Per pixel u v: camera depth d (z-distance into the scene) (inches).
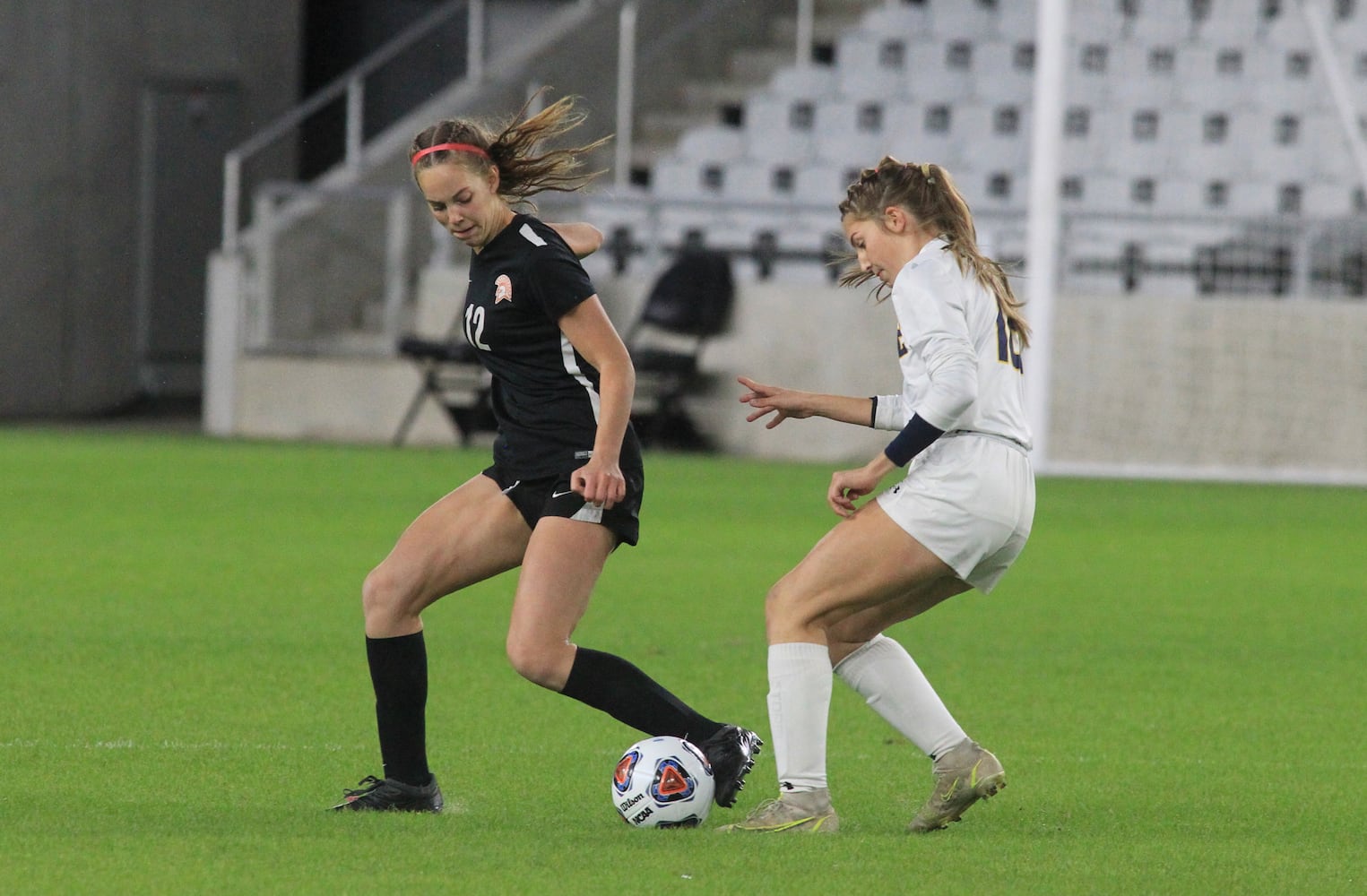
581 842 514.0
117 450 2220.7
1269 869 505.7
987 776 539.8
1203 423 2281.0
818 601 530.3
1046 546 1464.1
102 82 2908.5
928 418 510.6
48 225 2861.7
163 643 904.9
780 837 525.3
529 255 538.6
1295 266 2336.4
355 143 2662.4
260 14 3061.0
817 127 2783.0
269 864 479.2
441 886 458.3
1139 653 952.9
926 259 530.9
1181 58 2768.2
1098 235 2358.5
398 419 2469.2
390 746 559.5
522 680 828.6
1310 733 746.8
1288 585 1240.2
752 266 2581.2
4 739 668.7
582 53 2773.1
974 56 2822.3
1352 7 2770.7
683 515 1608.0
